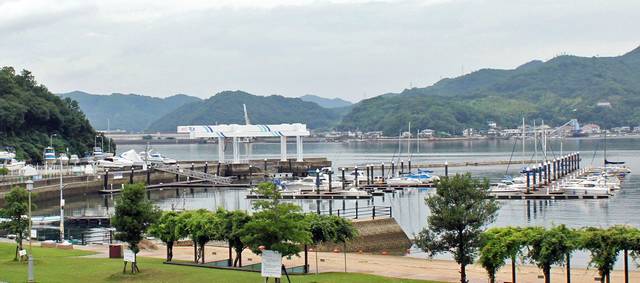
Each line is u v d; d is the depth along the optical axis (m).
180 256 90.19
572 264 93.38
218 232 78.75
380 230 107.25
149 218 70.94
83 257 84.25
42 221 140.88
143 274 70.25
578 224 143.75
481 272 81.50
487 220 76.88
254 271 73.81
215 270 74.19
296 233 62.56
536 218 154.00
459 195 71.38
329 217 82.06
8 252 85.62
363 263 86.88
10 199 78.62
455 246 71.94
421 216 159.50
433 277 77.19
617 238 65.50
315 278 72.06
